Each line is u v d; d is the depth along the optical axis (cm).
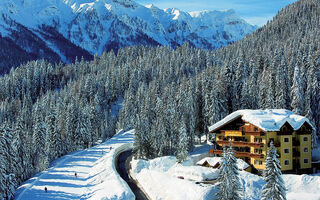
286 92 8931
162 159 7619
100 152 9669
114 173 6881
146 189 6184
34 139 8588
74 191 6238
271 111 6938
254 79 10306
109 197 5444
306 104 7669
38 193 6106
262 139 6369
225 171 4081
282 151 6266
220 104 8600
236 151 6656
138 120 8681
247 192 4988
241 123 7044
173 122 8531
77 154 9644
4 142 6494
